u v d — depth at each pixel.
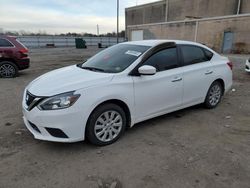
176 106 4.50
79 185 2.72
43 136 3.31
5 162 3.15
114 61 4.12
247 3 29.62
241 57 18.64
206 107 5.29
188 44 4.76
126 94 3.66
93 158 3.27
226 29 24.19
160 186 2.71
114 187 2.68
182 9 41.31
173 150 3.50
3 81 8.45
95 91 3.37
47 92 3.27
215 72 5.14
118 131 3.74
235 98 6.31
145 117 4.05
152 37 35.31
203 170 3.01
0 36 9.06
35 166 3.07
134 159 3.25
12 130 4.11
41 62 15.25
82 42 36.34
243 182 2.79
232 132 4.15
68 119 3.19
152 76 3.98
